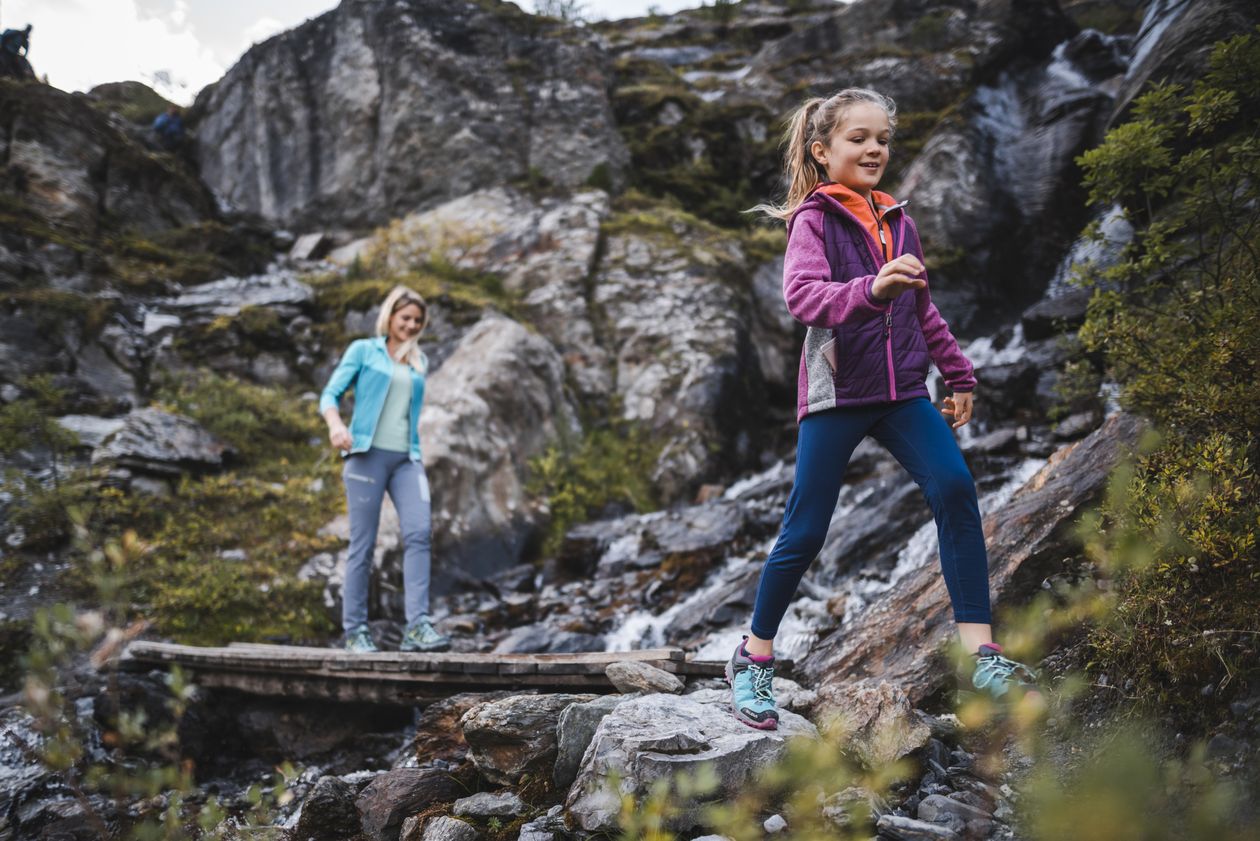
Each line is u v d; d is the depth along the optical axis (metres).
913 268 1.83
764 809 2.10
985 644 2.09
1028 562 2.85
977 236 9.40
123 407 7.34
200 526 5.74
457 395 6.84
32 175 9.71
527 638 4.78
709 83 14.64
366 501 4.22
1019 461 5.13
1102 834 1.58
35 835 2.94
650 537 6.08
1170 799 1.75
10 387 6.93
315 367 8.55
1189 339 2.94
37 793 3.18
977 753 2.27
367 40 12.92
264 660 3.78
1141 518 2.33
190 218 11.45
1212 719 1.94
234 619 4.98
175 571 5.21
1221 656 1.99
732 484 7.53
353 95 12.84
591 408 8.09
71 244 8.95
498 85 12.38
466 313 8.46
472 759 2.70
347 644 4.12
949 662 2.68
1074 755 2.07
